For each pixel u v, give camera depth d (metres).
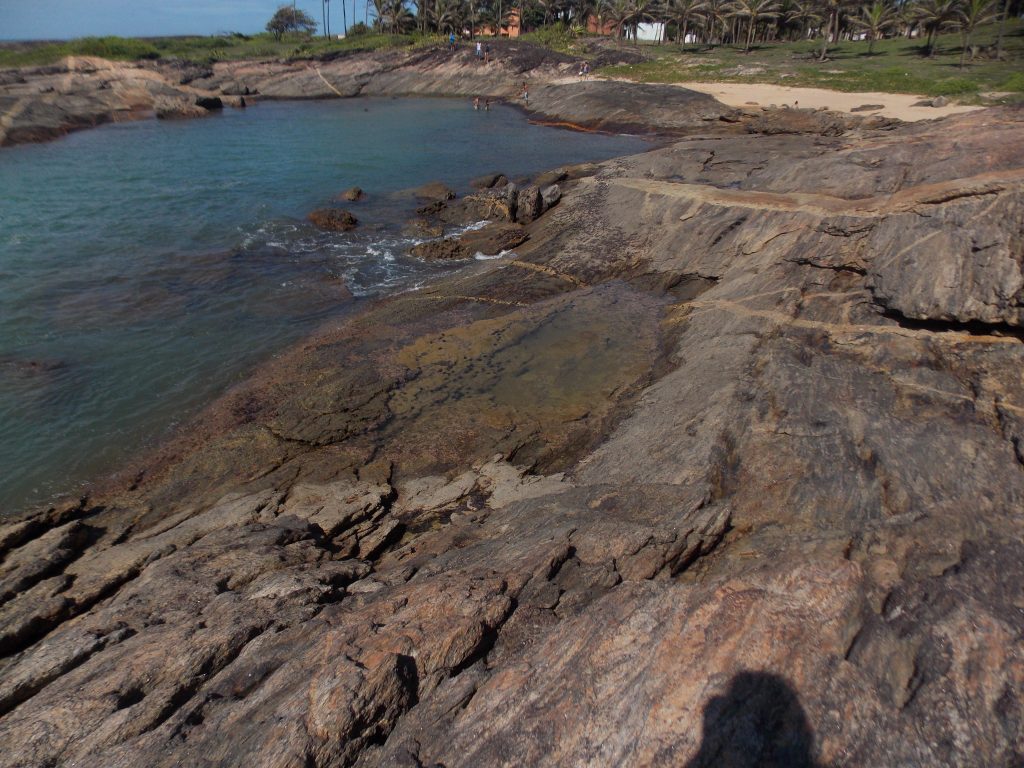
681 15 67.75
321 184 34.66
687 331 17.50
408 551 10.91
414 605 7.70
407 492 12.91
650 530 9.16
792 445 11.38
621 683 6.14
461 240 26.02
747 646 6.21
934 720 5.66
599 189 25.92
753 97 46.97
